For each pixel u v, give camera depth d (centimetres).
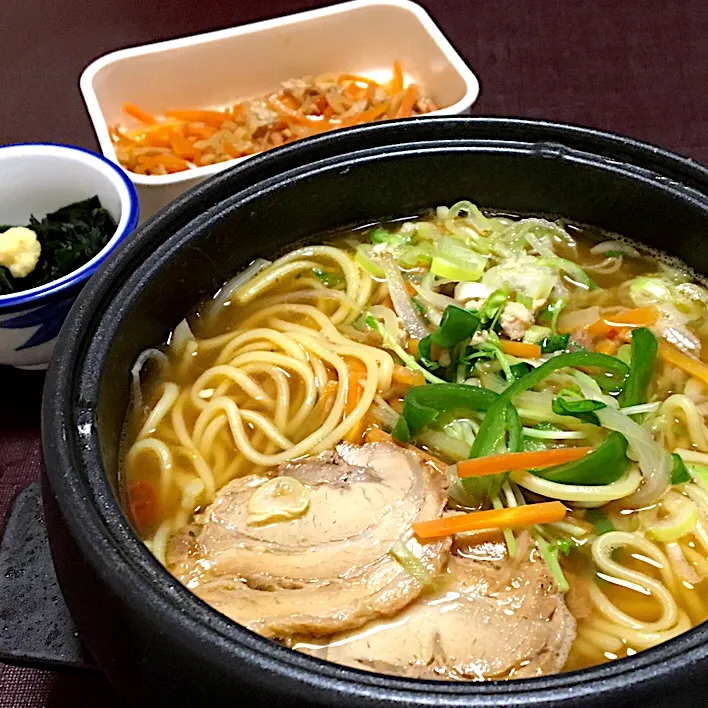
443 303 41
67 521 28
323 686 26
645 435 34
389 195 42
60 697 35
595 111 55
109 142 50
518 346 38
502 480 34
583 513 34
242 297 40
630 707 26
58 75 60
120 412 35
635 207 40
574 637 32
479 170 41
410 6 57
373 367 38
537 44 60
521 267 41
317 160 40
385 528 33
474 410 36
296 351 39
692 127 54
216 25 64
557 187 41
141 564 28
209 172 48
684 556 34
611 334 40
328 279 42
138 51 55
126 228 42
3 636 33
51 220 45
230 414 37
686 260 41
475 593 32
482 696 25
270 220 40
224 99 59
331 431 37
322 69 59
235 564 33
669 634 32
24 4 66
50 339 42
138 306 35
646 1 63
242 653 26
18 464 41
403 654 31
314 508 34
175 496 36
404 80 59
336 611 31
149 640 27
